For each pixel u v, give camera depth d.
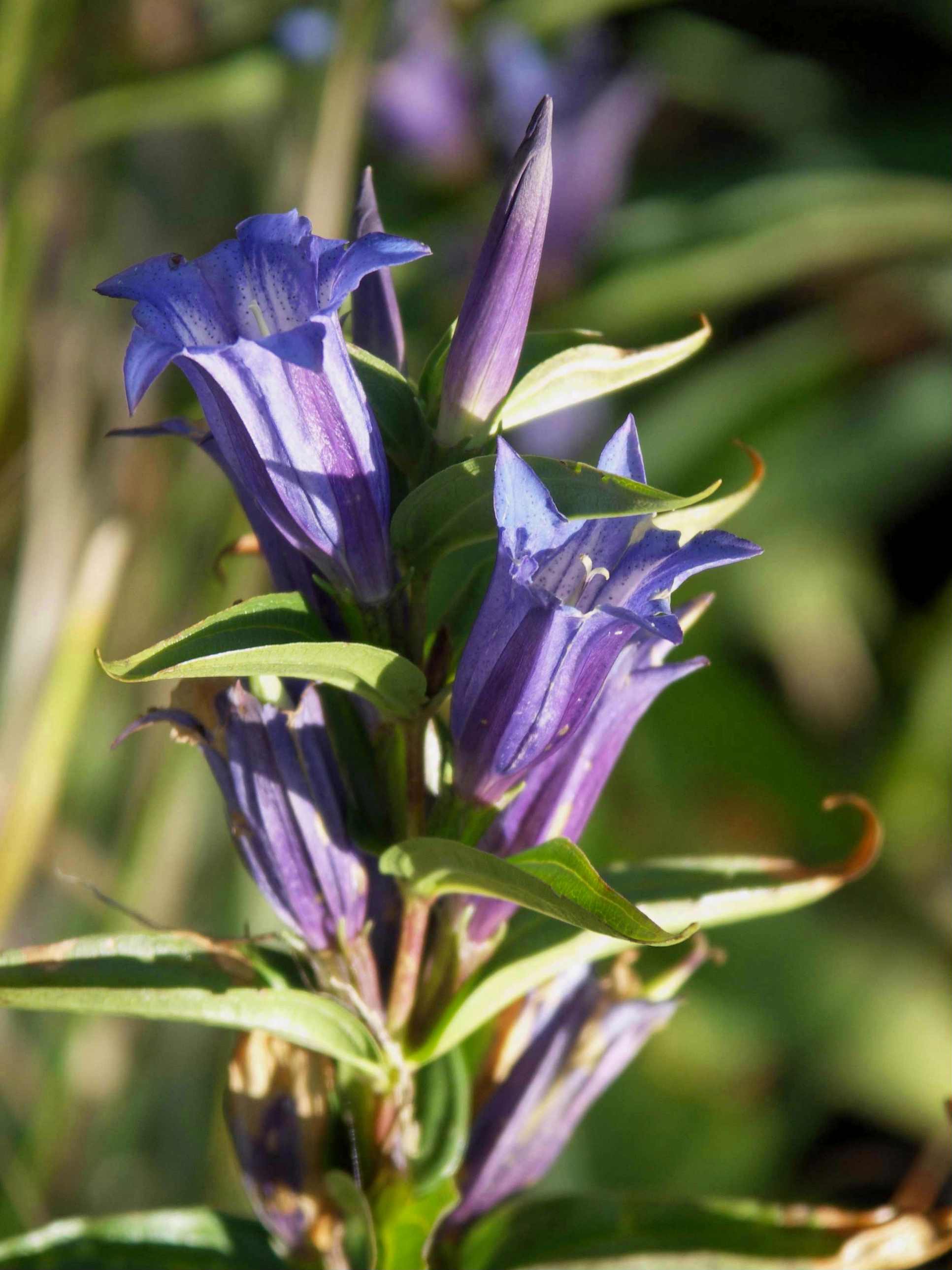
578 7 0.78
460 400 0.39
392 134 0.77
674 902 0.41
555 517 0.37
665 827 0.83
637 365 0.40
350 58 0.54
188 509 0.60
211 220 0.67
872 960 0.80
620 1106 0.73
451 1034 0.40
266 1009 0.39
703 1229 0.42
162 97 0.60
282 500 0.38
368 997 0.40
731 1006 0.77
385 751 0.40
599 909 0.37
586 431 0.78
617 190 0.77
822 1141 0.75
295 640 0.38
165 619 0.60
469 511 0.38
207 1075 0.58
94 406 0.62
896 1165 0.74
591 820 0.81
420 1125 0.41
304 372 0.38
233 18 0.65
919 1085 0.75
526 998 0.42
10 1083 0.57
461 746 0.39
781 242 0.79
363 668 0.38
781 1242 0.42
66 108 0.60
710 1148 0.72
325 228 0.55
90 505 0.58
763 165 0.83
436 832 0.39
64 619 0.54
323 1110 0.41
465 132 0.77
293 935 0.40
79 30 0.63
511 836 0.39
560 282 0.78
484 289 0.38
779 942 0.79
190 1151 0.58
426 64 0.76
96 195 0.64
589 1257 0.42
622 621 0.37
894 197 0.79
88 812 0.62
